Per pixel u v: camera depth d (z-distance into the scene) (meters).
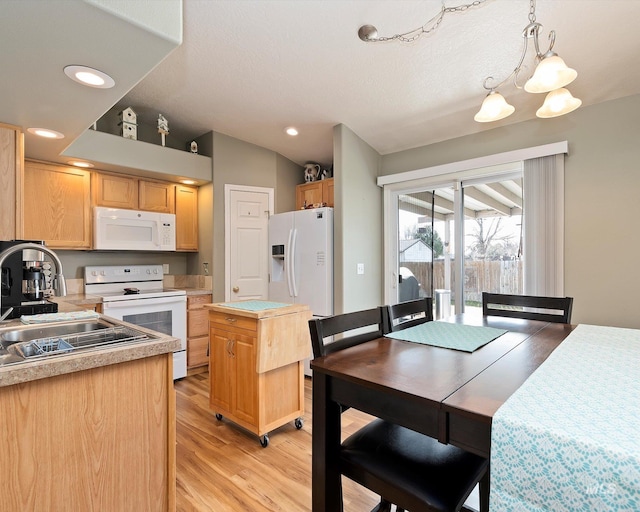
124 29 1.14
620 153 2.45
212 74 2.69
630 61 2.16
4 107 1.70
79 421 1.10
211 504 1.64
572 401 0.85
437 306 3.41
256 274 4.00
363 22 2.06
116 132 3.42
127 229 3.36
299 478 1.85
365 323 1.52
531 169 2.76
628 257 2.41
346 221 3.30
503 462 0.74
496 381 1.00
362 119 3.20
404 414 0.96
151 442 1.25
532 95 2.59
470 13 1.93
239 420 2.28
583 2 1.81
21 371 0.96
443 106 2.87
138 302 3.15
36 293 1.88
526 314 2.04
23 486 1.00
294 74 2.63
